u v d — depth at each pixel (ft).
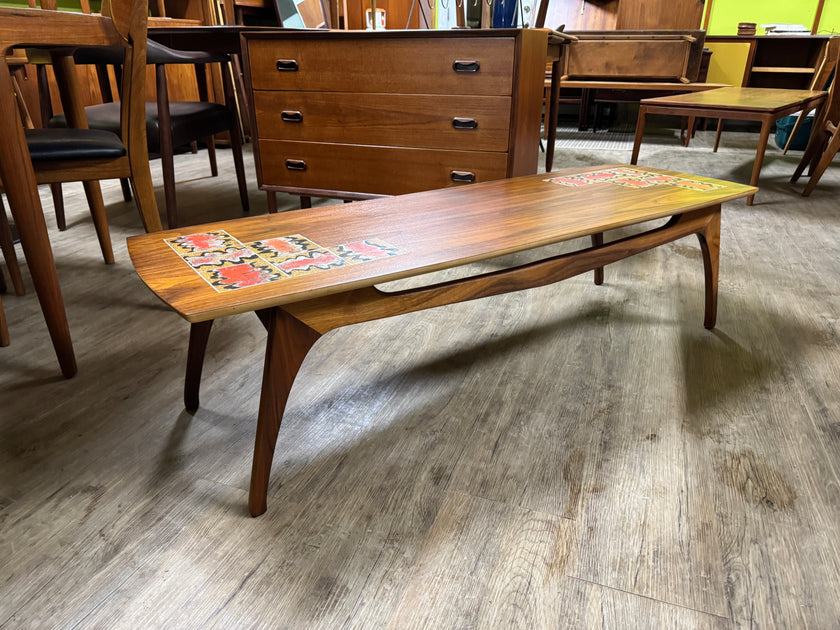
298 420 3.96
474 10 7.95
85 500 3.25
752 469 3.48
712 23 19.31
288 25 10.77
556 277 3.83
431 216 3.93
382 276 2.84
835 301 5.85
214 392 4.31
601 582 2.75
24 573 2.79
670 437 3.77
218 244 3.34
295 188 7.74
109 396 4.25
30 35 3.86
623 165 5.92
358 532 3.04
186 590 2.71
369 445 3.71
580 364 4.66
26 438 3.77
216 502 3.25
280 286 2.71
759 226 8.36
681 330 5.23
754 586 2.72
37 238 4.08
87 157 4.66
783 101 9.86
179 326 5.36
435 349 4.91
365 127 7.04
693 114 9.69
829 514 3.14
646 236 4.29
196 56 7.10
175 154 13.84
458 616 2.59
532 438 3.78
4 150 3.82
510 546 2.95
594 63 16.40
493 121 6.41
